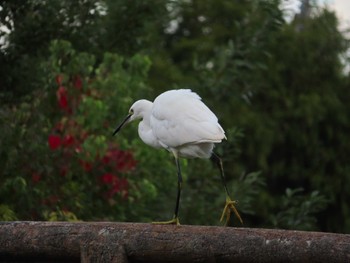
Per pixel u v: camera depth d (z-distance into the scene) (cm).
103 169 1335
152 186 1343
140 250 724
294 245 685
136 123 1373
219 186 1566
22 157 1255
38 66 1284
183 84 1800
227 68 1697
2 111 1271
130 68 1442
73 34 1404
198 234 711
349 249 674
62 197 1295
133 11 1482
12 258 773
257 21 1758
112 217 1348
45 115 1309
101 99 1378
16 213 1229
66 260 760
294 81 2489
